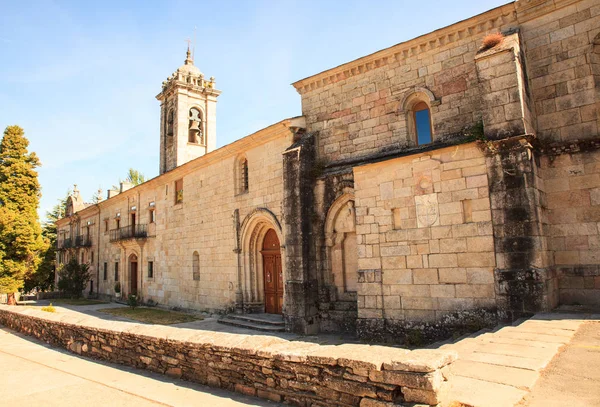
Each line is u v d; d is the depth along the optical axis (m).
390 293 12.32
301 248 15.66
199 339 7.27
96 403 6.39
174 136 29.72
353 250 15.63
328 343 13.62
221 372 6.70
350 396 4.83
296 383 5.52
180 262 24.33
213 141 31.06
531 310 9.77
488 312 10.52
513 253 10.20
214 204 21.75
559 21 11.83
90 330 10.24
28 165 32.59
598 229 10.62
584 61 11.38
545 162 11.45
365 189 13.16
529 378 5.13
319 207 16.41
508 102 10.82
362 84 16.23
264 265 19.36
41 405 6.42
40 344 12.32
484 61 11.30
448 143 13.64
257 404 5.77
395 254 12.30
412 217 12.05
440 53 14.34
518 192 10.27
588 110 11.20
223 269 20.69
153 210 28.45
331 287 15.87
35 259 30.45
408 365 4.31
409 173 12.22
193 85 30.34
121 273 31.83
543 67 11.96
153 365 8.12
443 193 11.52
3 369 9.07
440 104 14.14
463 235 11.08
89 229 40.16
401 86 15.16
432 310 11.47
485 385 4.91
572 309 10.06
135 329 8.95
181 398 6.31
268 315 18.25
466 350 6.78
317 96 17.58
